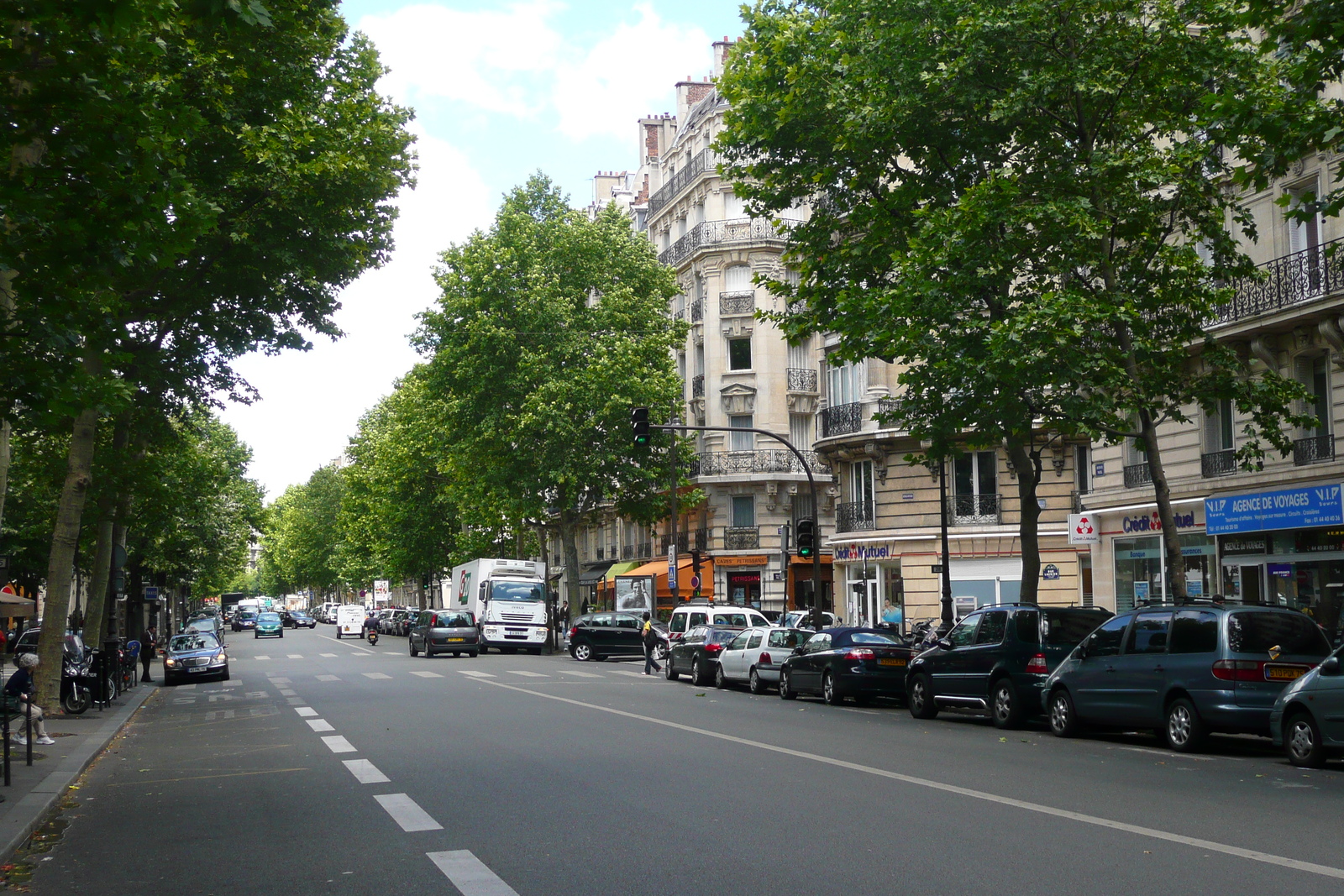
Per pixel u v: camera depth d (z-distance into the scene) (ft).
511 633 173.47
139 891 25.70
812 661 84.28
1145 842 28.76
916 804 34.78
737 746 51.44
